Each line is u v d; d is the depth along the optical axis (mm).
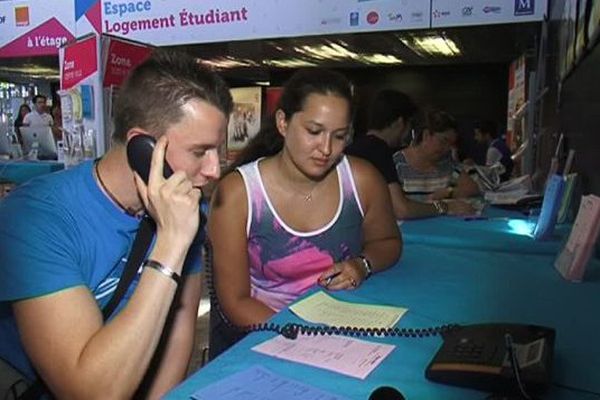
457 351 851
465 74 10648
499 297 1225
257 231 1381
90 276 988
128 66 4004
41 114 6898
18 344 996
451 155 3498
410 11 4230
